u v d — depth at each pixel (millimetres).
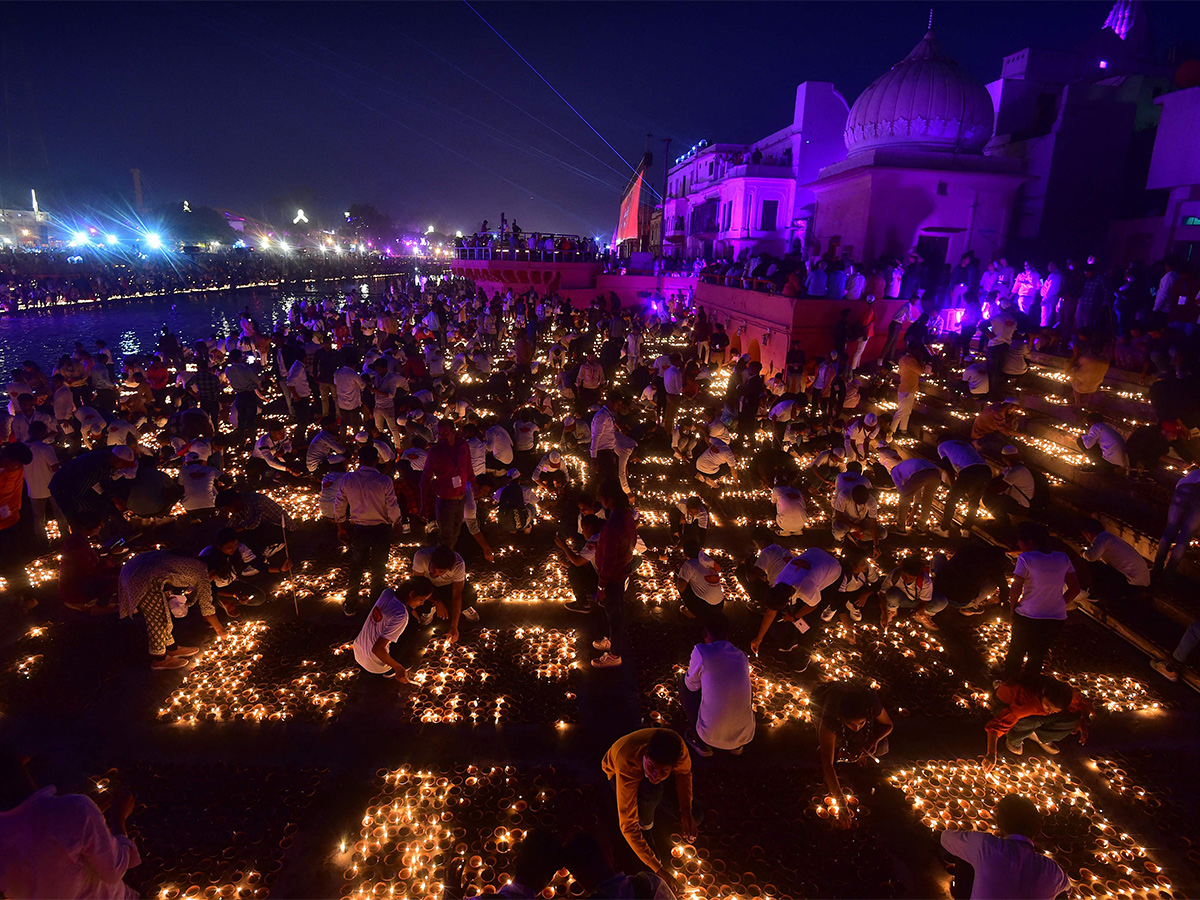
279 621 6883
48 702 5637
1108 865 4422
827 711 4527
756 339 19562
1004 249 21062
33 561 7988
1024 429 11289
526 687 5969
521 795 4828
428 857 4336
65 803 2982
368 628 5812
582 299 34531
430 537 8828
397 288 49656
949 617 7168
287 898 4066
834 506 8586
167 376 17266
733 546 8906
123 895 3305
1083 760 5273
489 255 35750
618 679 6121
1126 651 6539
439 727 5469
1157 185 17094
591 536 6836
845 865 4355
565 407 16375
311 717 5543
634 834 3908
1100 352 10523
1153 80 20203
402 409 11234
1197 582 7008
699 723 5070
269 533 7652
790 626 6371
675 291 34719
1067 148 20156
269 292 68125
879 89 21344
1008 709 4941
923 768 5160
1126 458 8906
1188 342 10695
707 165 41219
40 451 8000
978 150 21156
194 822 4559
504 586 7660
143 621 6426
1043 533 5676
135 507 8625
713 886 4172
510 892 2869
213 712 5535
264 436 10688
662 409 14039
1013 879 3418
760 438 13531
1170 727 5609
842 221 22438
